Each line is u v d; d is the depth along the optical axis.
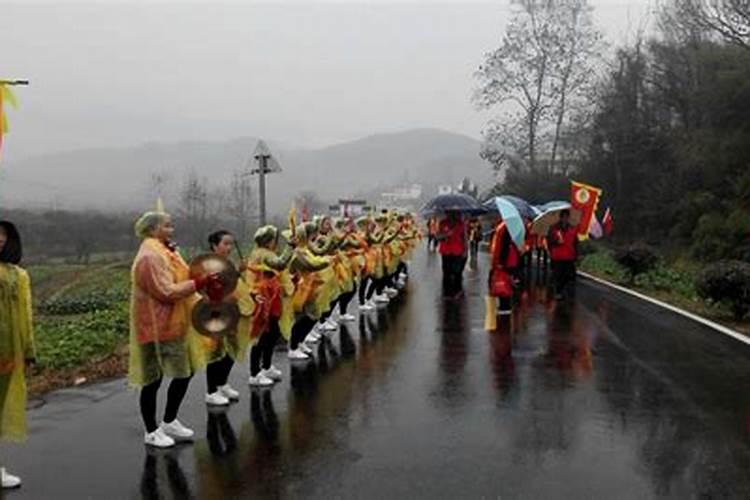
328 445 7.32
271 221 33.47
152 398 7.28
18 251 6.52
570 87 43.97
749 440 7.42
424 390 9.47
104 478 6.47
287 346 12.25
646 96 37.09
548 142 45.38
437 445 7.32
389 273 18.17
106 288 24.61
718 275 14.71
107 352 11.82
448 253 19.33
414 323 14.88
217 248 8.58
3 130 6.52
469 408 8.62
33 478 6.47
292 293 10.13
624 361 11.11
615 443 7.36
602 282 22.69
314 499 6.02
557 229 18.75
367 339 13.07
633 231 36.41
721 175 30.05
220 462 6.86
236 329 8.23
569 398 9.03
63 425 7.98
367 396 9.17
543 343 12.63
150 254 7.10
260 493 6.15
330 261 12.20
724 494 6.11
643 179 36.50
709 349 11.95
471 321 15.14
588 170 39.41
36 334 12.78
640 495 6.09
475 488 6.23
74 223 40.03
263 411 8.52
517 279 20.52
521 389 9.50
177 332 7.24
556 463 6.82
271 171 18.72
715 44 32.59
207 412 8.48
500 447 7.25
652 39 39.59
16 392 6.55
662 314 15.85
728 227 27.28
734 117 29.34
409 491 6.17
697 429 7.78
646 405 8.69
